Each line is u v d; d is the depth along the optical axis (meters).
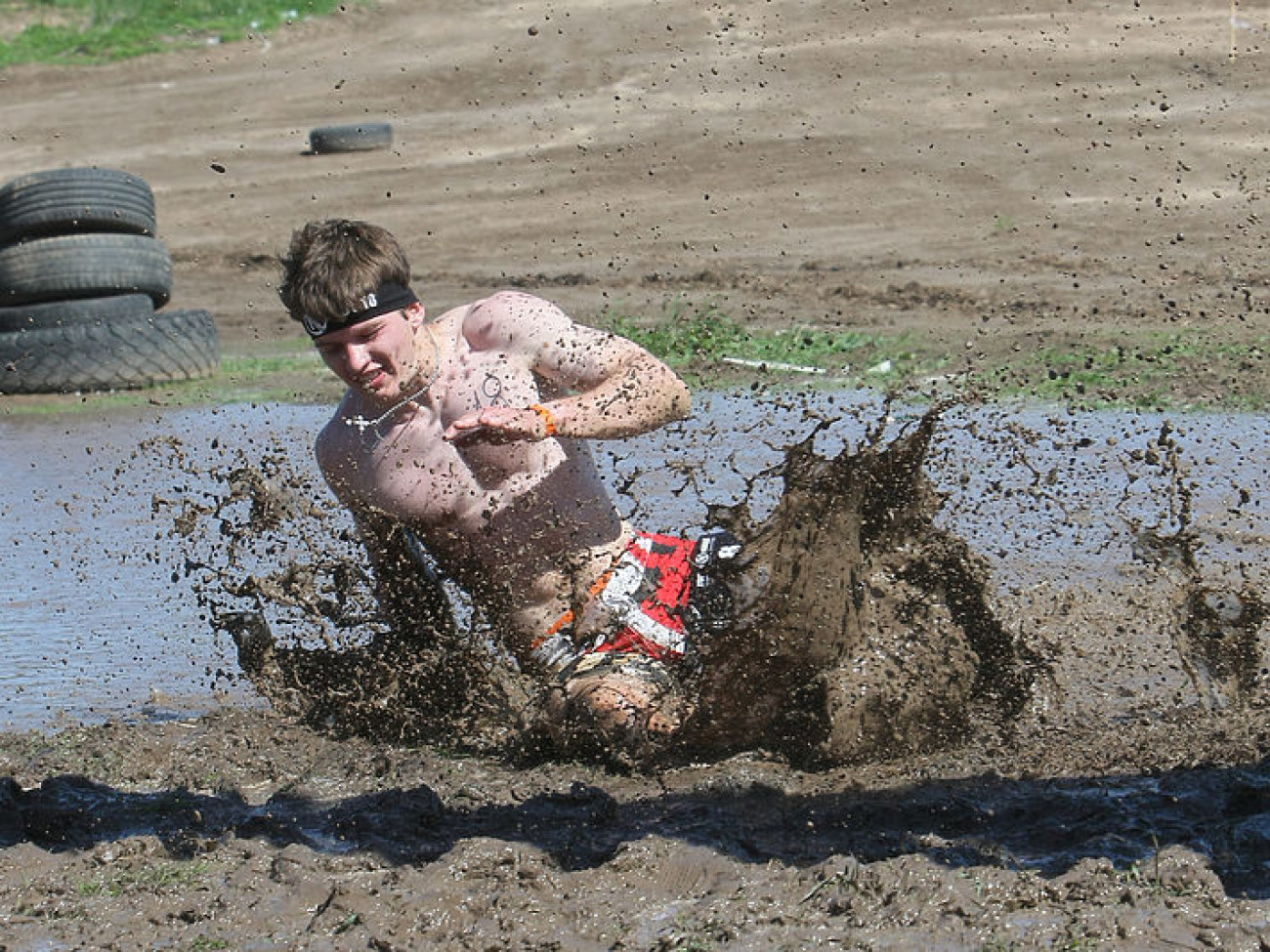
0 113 69.38
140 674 16.91
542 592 13.95
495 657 14.57
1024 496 20.89
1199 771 12.42
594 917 10.21
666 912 10.27
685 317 37.09
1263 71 55.06
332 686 15.00
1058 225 45.00
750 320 37.12
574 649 14.02
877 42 60.06
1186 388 27.39
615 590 13.74
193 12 78.00
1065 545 19.03
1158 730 13.61
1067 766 12.86
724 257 45.38
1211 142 50.16
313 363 37.72
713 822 11.71
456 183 56.00
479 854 11.03
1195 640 14.43
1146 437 24.11
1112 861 10.61
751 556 13.13
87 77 72.62
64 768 13.95
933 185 49.78
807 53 60.81
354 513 14.22
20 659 17.55
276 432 29.98
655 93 60.62
